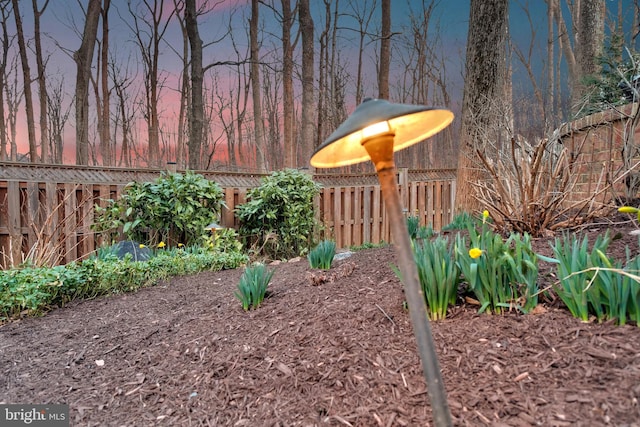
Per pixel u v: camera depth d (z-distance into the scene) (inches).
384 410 47.1
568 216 111.1
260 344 71.5
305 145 373.4
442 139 503.8
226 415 54.3
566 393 41.5
